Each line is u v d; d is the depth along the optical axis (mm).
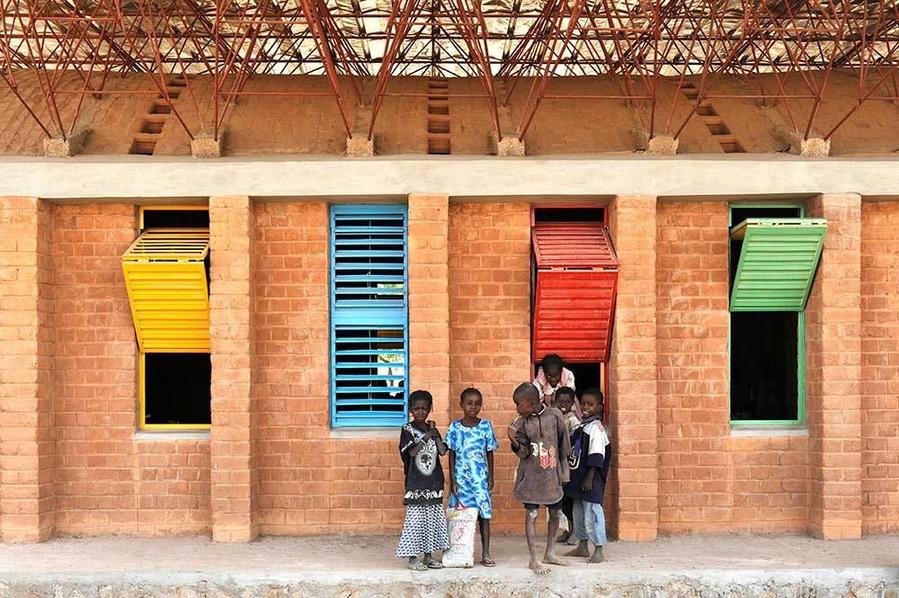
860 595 8695
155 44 10109
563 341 10430
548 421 8781
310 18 9805
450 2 11656
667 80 12484
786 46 11172
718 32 11852
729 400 10438
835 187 10180
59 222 10414
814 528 10242
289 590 8609
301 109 11484
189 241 10344
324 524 10289
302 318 10383
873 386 10422
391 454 10320
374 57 17984
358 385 10523
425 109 11594
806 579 8680
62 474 10352
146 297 10195
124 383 10398
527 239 10477
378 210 10539
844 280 10156
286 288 10383
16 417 9938
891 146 10914
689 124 11188
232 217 10109
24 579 8609
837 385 10133
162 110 11492
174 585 8633
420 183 10141
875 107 11617
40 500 9977
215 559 9180
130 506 10328
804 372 10555
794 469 10414
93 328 10414
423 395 8852
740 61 13492
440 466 8836
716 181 10195
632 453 10062
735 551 9531
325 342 10375
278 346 10367
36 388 9977
